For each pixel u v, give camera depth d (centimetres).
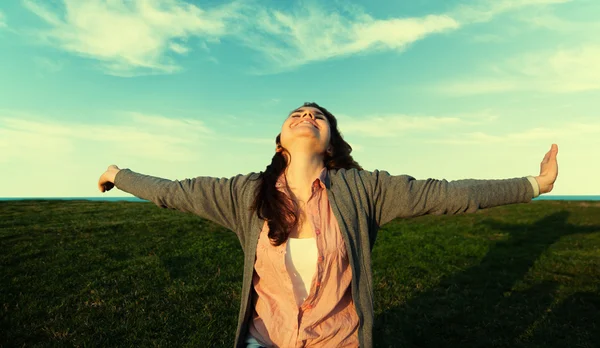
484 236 1227
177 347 474
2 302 606
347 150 296
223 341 491
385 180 253
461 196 231
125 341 484
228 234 1256
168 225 1357
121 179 271
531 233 1245
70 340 479
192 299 641
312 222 239
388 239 1191
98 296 641
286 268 235
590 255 949
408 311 613
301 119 260
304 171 258
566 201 1995
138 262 873
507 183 238
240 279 772
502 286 729
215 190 257
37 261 859
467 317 585
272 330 234
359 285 235
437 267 868
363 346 230
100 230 1241
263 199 244
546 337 516
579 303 636
